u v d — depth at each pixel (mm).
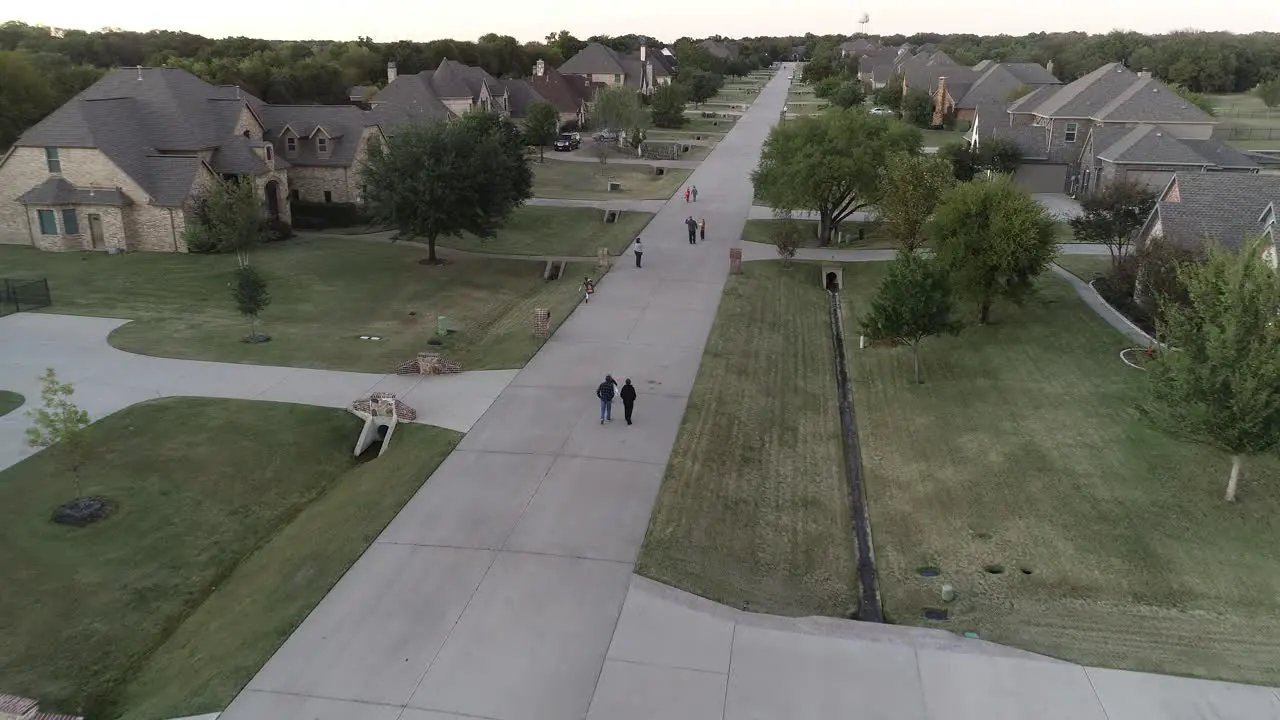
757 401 28766
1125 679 15172
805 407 29156
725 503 21844
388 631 16391
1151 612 17438
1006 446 25625
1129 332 34469
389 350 32938
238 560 20438
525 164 56594
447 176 43688
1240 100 132750
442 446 24078
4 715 13758
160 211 45812
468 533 19734
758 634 16406
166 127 49969
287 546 20141
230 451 24406
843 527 21609
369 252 47812
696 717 14188
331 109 58500
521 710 14328
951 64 127500
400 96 83438
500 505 20953
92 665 16562
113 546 20062
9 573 18688
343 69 118188
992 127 74875
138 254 45875
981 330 35938
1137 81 73188
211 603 18484
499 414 26422
